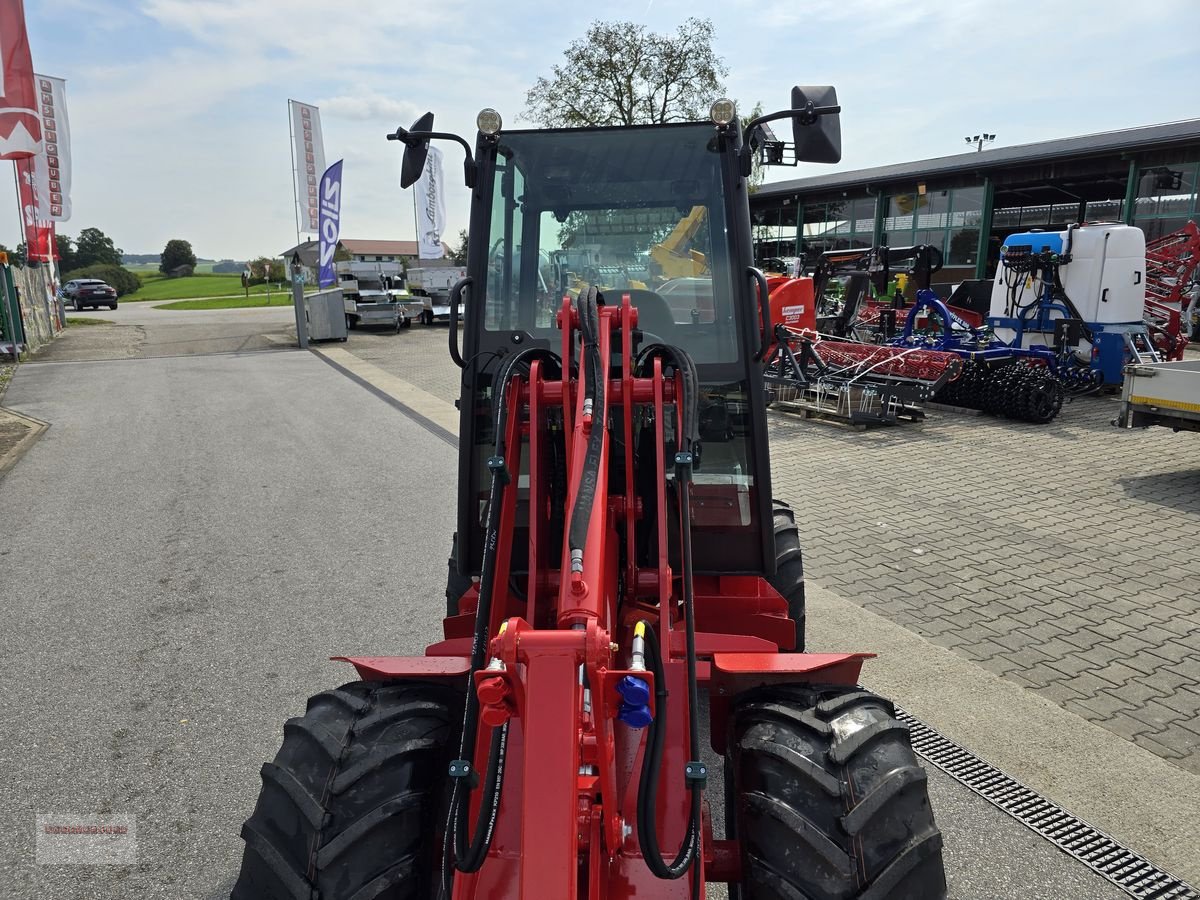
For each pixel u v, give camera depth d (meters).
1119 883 3.31
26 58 15.10
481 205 3.42
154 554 7.11
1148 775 3.95
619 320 2.84
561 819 1.75
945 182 26.89
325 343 24.12
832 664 2.73
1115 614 5.67
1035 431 11.48
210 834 3.70
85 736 4.45
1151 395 8.90
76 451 10.77
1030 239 14.39
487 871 2.23
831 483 9.02
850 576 6.41
